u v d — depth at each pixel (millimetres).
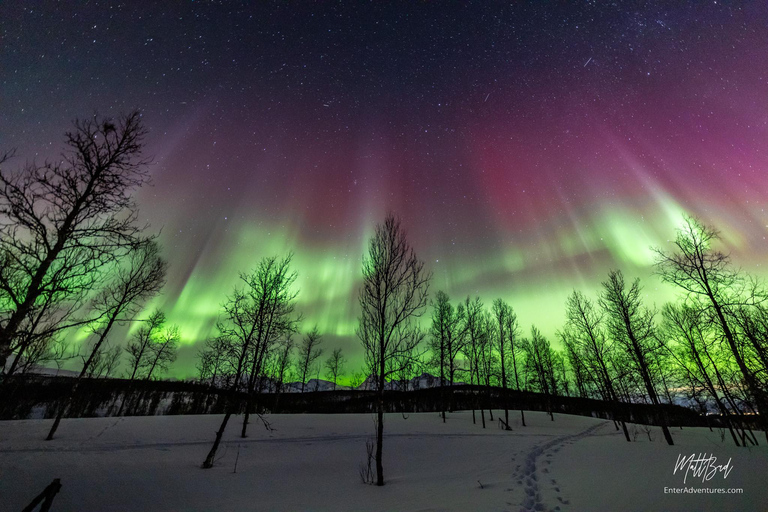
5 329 5852
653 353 20875
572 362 27812
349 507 8602
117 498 9312
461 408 46562
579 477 10773
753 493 7984
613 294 21719
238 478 12023
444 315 35344
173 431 20125
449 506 8227
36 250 6676
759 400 15055
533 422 35781
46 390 24312
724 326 14977
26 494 9195
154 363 31719
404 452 17594
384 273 13648
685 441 22344
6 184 6410
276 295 17594
